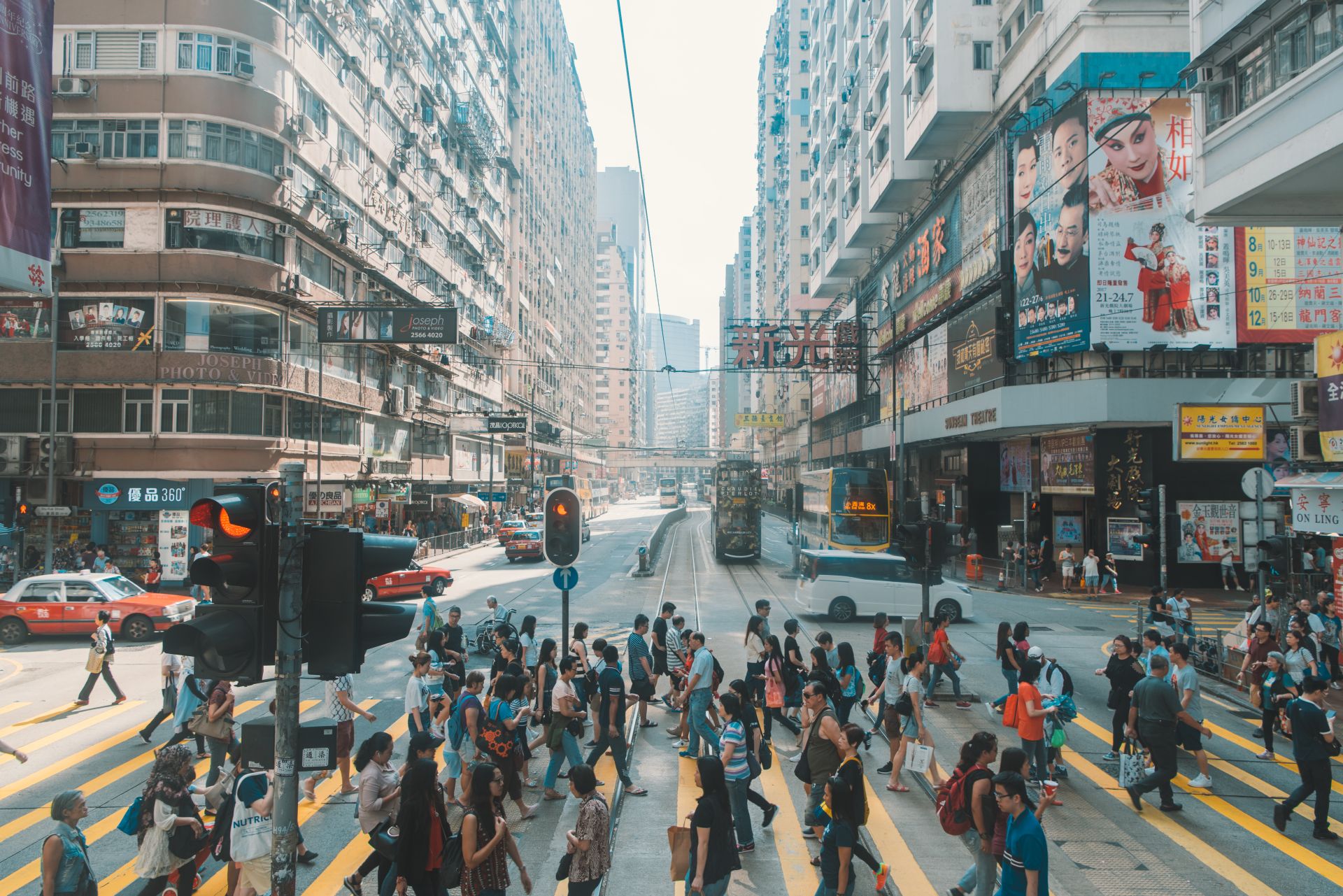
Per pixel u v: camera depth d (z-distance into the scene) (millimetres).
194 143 27141
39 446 26875
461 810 8070
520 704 10141
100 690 14852
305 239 30781
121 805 9586
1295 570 25125
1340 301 26766
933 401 40219
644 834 8648
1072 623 22406
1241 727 12852
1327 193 15680
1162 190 26938
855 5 54719
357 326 26531
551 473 93438
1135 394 26719
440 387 49031
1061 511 35000
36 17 12742
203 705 9195
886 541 28891
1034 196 29594
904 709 9969
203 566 4734
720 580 31891
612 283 177750
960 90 35625
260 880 6484
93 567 26016
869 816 9203
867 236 53906
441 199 48188
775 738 12078
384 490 39188
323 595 4887
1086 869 7941
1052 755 10219
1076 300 27375
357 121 35625
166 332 26922
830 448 67312
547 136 88125
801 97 91312
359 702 13828
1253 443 23312
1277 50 14898
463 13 52000
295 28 30031
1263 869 7973
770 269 105688
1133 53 27500
